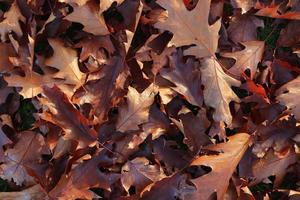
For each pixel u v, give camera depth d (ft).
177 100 4.87
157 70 4.76
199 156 4.77
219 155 4.67
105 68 4.74
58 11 4.70
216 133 4.84
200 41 4.72
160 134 4.81
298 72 4.94
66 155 4.73
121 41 4.75
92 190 4.87
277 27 5.10
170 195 4.77
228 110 4.81
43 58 4.72
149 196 4.74
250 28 4.95
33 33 4.67
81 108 4.72
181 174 4.78
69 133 4.63
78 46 4.72
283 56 5.02
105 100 4.73
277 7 4.82
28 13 4.68
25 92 4.60
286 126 4.90
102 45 4.75
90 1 4.59
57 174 4.74
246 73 4.95
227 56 4.87
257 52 4.89
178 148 4.94
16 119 4.87
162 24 4.64
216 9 4.85
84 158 4.63
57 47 4.70
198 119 4.84
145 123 4.78
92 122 4.69
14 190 4.81
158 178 4.78
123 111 4.70
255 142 4.89
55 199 4.63
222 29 4.90
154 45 4.78
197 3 4.63
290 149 4.91
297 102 4.81
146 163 4.78
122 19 4.86
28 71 4.65
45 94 4.60
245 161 4.89
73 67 4.71
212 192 4.69
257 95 4.86
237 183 4.85
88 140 4.66
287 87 4.83
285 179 5.02
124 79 4.75
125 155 4.77
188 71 4.78
